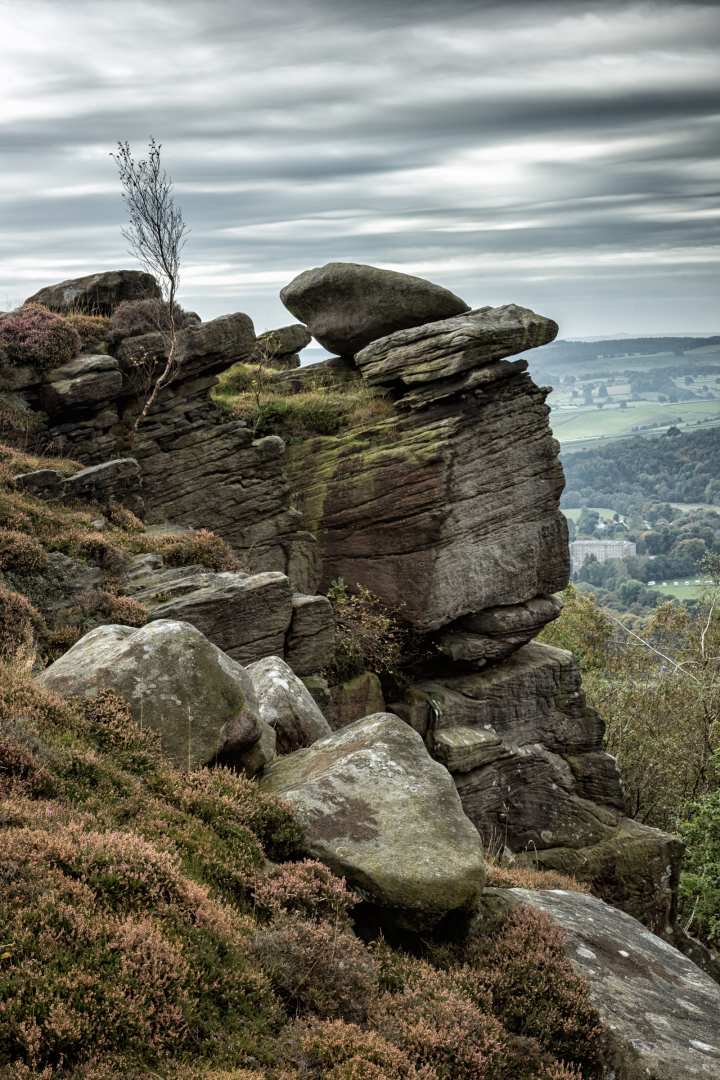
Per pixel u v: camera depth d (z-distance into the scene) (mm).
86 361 27906
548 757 30766
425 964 11398
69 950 8531
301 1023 9336
